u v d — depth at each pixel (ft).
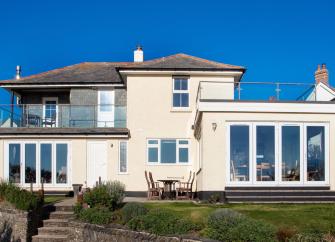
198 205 67.41
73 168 96.94
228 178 73.00
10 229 61.62
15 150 97.81
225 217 46.50
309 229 46.09
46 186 96.73
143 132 96.84
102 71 112.06
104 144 97.66
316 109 74.74
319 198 72.13
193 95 96.63
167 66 95.86
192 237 45.62
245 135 74.02
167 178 95.66
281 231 44.29
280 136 74.13
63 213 66.13
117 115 100.32
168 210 58.75
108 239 54.70
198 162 85.87
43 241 60.34
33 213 61.98
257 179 73.26
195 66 95.96
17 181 97.04
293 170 73.92
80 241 59.11
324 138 74.95
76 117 101.45
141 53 118.11
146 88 97.30
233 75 95.71
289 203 69.46
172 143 96.63
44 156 97.55
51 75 109.60
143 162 96.32
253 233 43.39
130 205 57.52
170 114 96.89
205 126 73.67
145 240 49.80
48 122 102.37
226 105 73.92
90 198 62.85
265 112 74.23
